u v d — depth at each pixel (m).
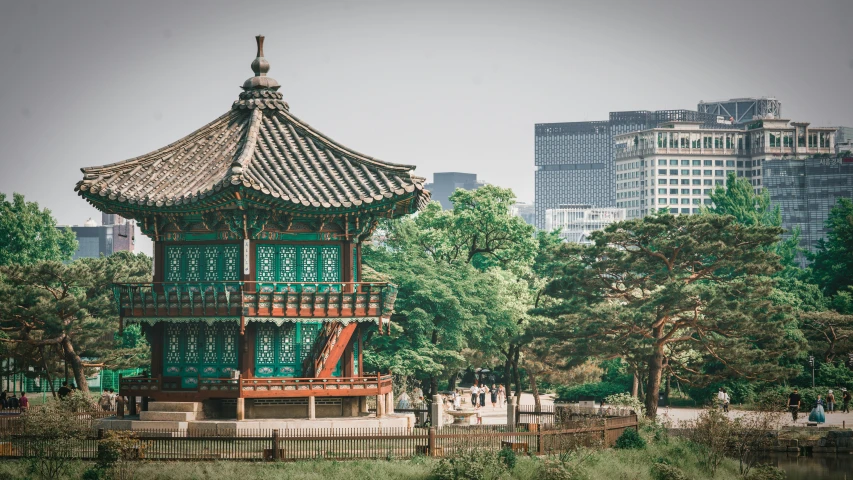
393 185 75.56
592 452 70.38
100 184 75.81
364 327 79.69
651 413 104.69
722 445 78.69
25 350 107.31
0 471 62.16
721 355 107.75
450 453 66.31
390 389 79.19
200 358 76.44
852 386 123.25
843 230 155.50
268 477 59.84
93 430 71.00
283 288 75.50
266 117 81.81
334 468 62.00
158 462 63.44
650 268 109.88
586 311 106.19
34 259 178.12
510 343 120.19
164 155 79.50
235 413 74.94
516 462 64.81
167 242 77.50
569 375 126.69
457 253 124.31
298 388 73.69
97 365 110.75
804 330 130.00
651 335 107.81
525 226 125.25
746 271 110.00
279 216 75.62
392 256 109.31
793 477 80.06
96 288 111.75
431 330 105.94
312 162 78.00
